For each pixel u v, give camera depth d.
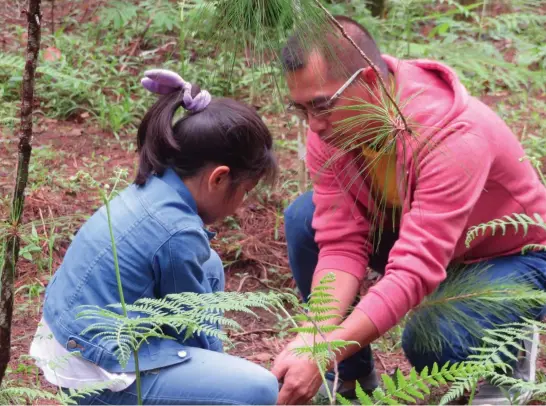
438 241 2.31
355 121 2.35
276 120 4.96
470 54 4.95
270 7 2.05
